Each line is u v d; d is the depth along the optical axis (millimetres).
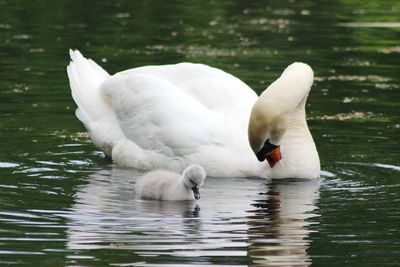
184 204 13742
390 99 20703
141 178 14414
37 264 10977
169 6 33438
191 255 11328
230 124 15859
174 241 11859
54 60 24203
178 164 15797
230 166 15445
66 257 11227
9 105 19750
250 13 32375
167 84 16547
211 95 16438
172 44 26562
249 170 15422
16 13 30844
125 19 30609
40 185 14578
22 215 12898
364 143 17312
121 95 16844
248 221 12820
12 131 17906
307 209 13445
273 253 11430
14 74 22578
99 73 18297
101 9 32312
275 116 14695
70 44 26250
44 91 21000
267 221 12773
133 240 11898
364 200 13906
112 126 16953
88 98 17562
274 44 26891
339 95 21109
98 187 14633
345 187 14734
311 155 15422
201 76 16781
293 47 26547
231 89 16484
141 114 16391
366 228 12484
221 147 15586
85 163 16281
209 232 12273
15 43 26234
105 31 28406
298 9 33312
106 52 25203
